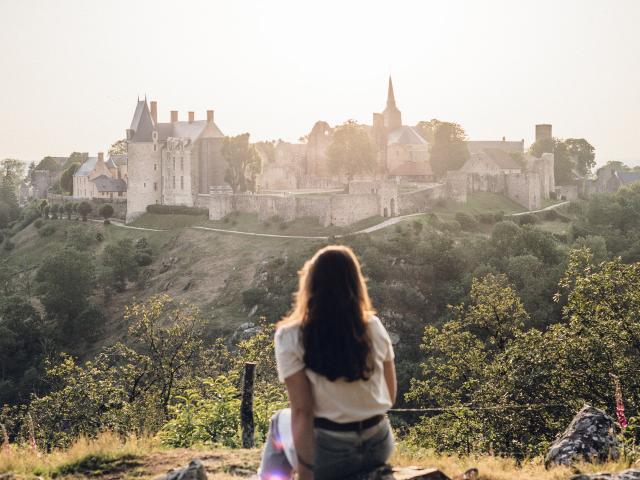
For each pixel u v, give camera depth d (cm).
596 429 1175
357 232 9962
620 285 2766
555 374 2552
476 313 3541
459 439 2339
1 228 16912
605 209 10844
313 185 15238
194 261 10506
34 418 2809
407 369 6431
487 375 2889
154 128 13475
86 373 3086
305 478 609
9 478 1086
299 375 610
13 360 8450
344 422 619
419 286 8406
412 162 15838
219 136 13988
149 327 3425
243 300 8750
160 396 3092
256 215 11419
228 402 1694
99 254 12075
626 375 2436
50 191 19388
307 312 615
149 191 13325
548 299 7269
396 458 1127
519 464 1258
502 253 8906
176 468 1005
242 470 1069
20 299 9319
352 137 14338
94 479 1091
